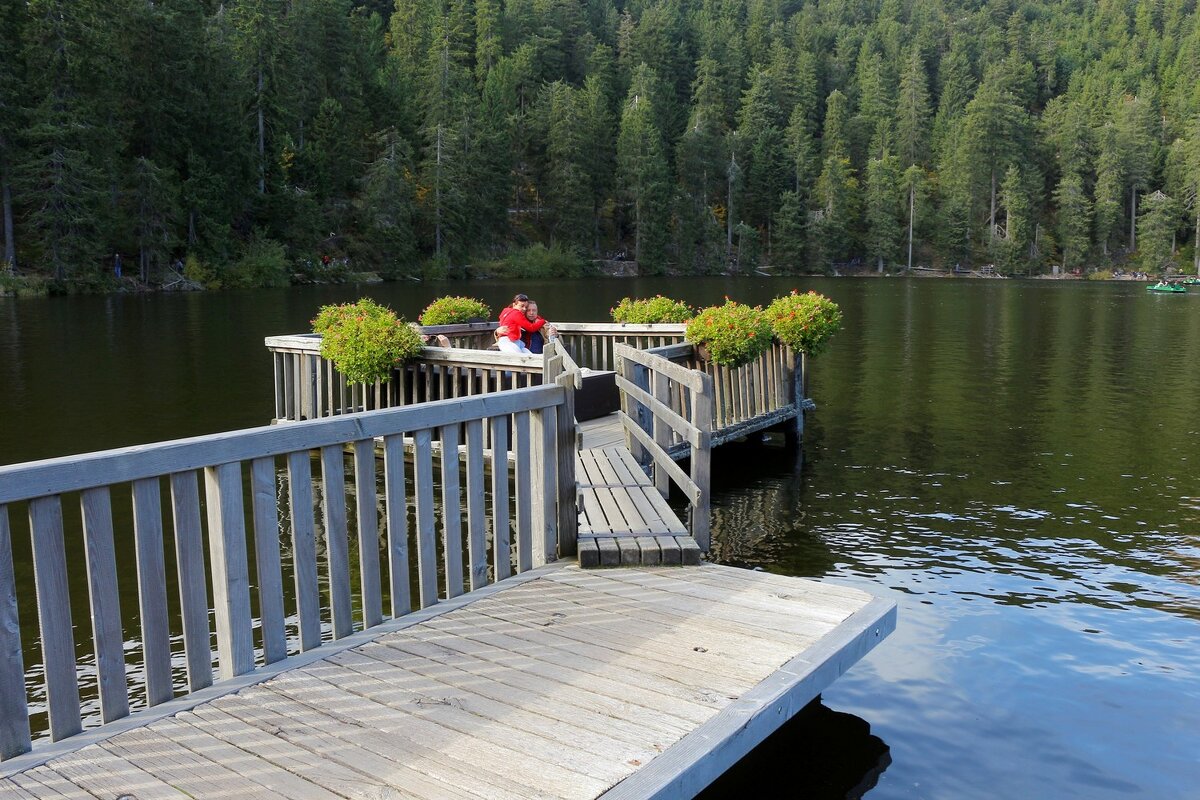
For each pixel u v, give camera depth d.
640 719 3.56
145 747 3.33
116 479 3.41
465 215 78.31
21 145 48.69
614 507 6.42
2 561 3.17
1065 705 5.19
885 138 103.69
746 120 103.75
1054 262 96.38
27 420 13.91
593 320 31.45
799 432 12.61
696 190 94.75
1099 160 95.06
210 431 13.12
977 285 70.69
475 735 3.44
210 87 59.78
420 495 4.73
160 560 3.63
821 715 5.07
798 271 95.69
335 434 4.22
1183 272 93.31
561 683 3.88
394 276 71.00
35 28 48.03
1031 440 12.95
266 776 3.14
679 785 3.17
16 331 28.12
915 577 7.40
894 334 29.69
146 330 28.45
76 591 6.94
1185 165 94.75
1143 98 104.00
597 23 127.94
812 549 8.15
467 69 95.06
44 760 3.22
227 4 76.81
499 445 5.20
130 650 5.88
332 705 3.68
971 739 4.82
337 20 81.50
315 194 69.88
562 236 87.56
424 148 82.31
